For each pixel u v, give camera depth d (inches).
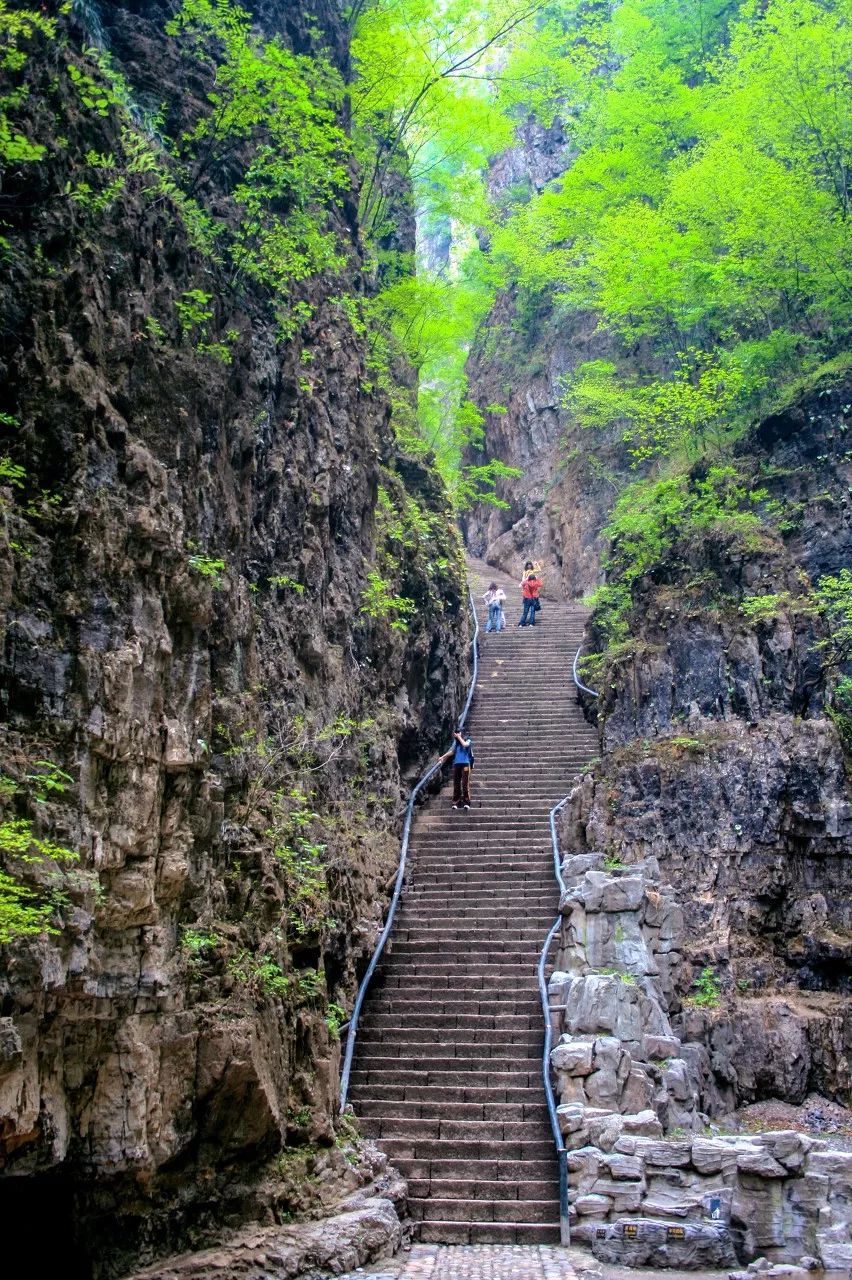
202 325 417.7
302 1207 351.3
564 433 1229.1
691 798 602.9
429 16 785.6
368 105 738.2
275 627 474.0
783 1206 382.0
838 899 573.3
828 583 631.2
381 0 800.3
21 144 307.7
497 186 1567.4
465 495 1328.7
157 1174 305.4
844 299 771.4
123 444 331.9
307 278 568.7
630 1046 462.6
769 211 741.3
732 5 1133.1
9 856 257.6
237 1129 329.1
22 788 266.5
